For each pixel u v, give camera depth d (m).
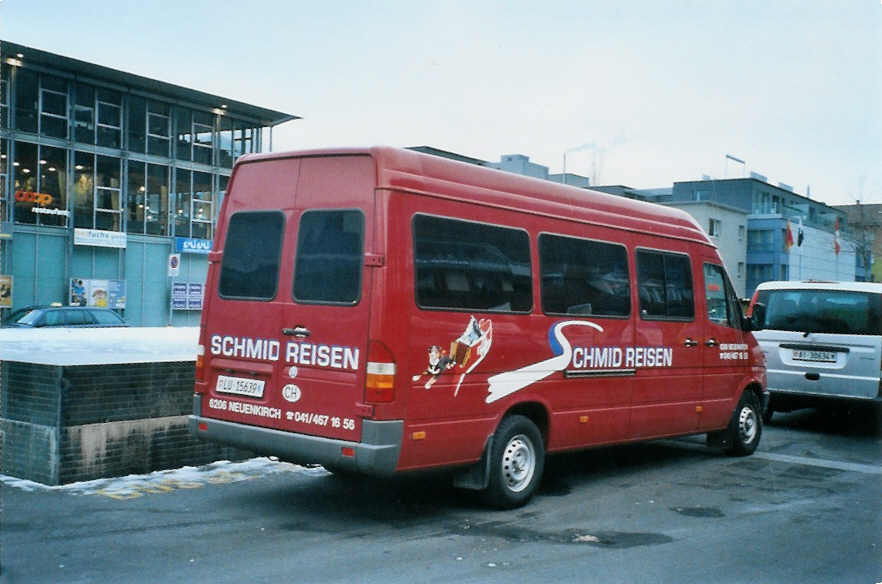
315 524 6.50
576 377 7.83
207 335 7.10
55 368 7.25
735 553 6.08
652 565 5.69
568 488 8.25
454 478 7.04
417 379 6.29
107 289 36.06
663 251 9.13
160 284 38.34
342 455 6.13
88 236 35.22
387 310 6.12
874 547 6.38
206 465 8.41
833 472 9.49
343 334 6.26
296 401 6.47
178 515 6.58
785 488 8.52
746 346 10.40
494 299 7.00
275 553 5.69
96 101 35.78
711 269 9.92
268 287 6.75
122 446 7.70
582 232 8.05
